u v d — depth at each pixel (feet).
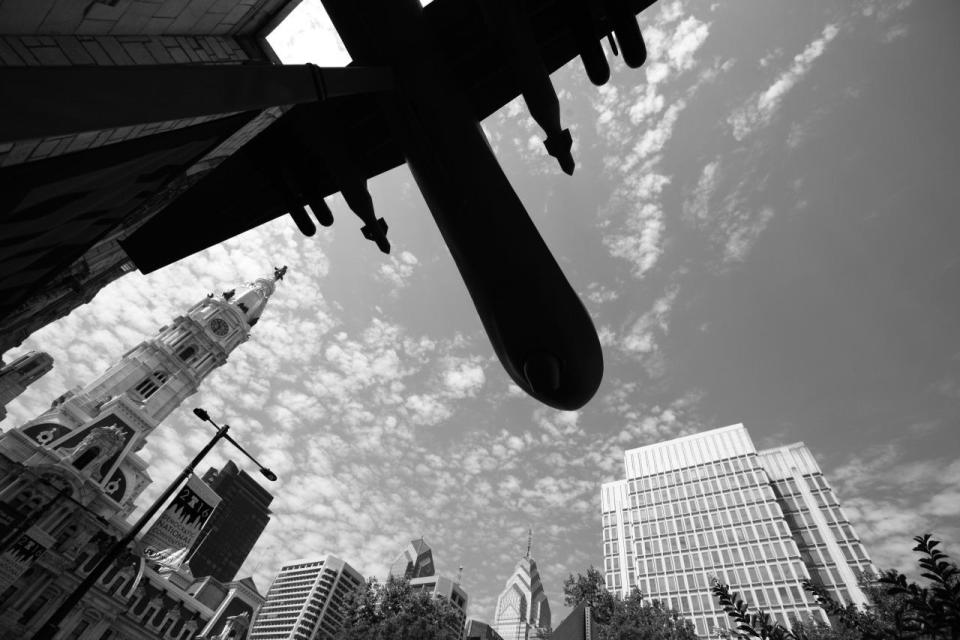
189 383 248.93
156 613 198.18
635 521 290.76
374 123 24.77
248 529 618.03
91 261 49.44
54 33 18.51
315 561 593.42
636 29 19.80
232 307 279.49
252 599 351.46
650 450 320.91
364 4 18.95
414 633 85.46
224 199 27.89
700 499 278.46
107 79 7.45
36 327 69.67
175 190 41.47
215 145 26.73
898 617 13.73
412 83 19.63
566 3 20.15
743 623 15.67
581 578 97.45
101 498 187.42
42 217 21.74
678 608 236.22
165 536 233.96
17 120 6.01
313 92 14.12
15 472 168.76
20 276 27.20
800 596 214.28
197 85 9.32
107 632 181.27
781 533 239.91
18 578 156.35
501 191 20.33
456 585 488.02
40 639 35.17
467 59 22.71
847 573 227.40
